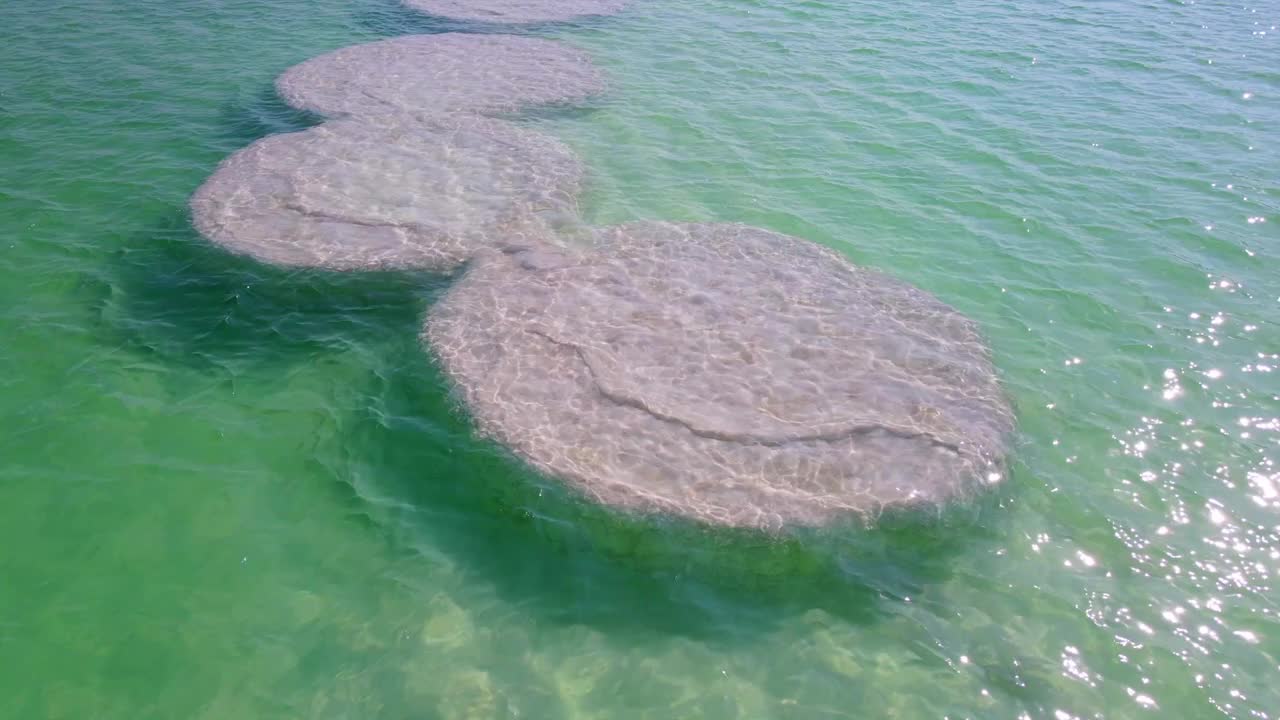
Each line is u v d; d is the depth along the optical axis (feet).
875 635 20.24
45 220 35.55
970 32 59.52
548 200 38.14
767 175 41.01
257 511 23.09
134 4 63.31
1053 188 39.60
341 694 18.70
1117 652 19.80
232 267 33.01
